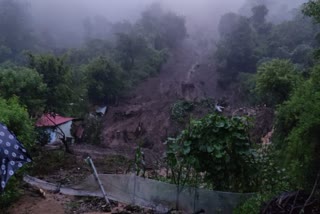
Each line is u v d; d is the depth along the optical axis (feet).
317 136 19.48
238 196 20.89
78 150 73.61
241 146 21.81
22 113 28.45
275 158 24.64
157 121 127.85
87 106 132.87
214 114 22.62
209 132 21.80
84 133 99.30
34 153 49.57
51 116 78.48
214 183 22.68
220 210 20.99
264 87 68.90
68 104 82.64
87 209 24.57
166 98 171.32
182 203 22.27
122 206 24.47
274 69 68.54
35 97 64.85
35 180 33.24
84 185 28.50
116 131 125.59
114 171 45.70
